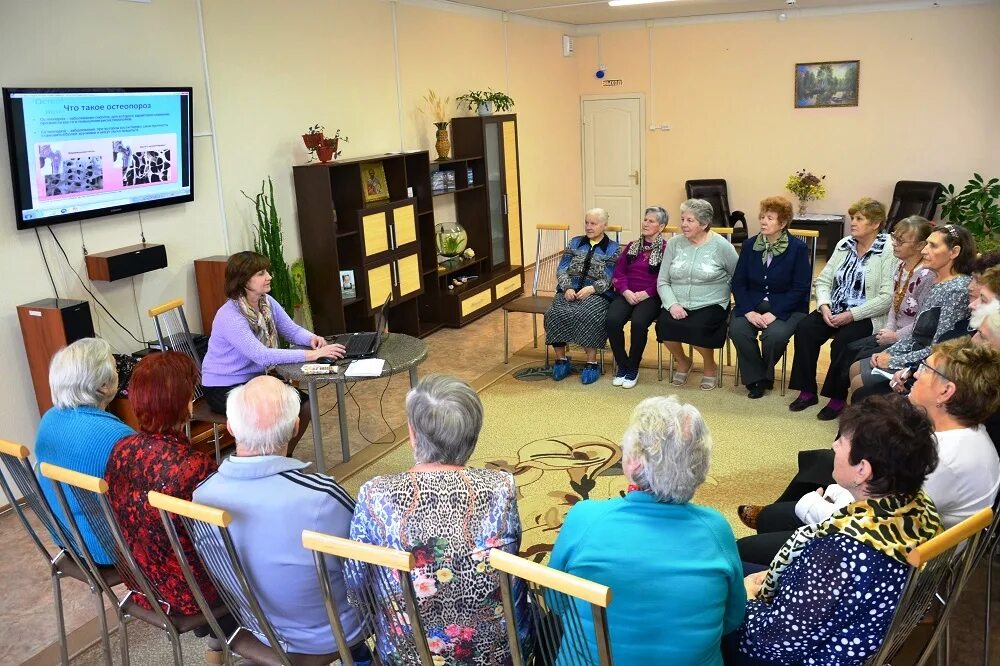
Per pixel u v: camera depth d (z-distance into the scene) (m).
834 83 8.55
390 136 6.26
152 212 4.34
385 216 5.67
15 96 3.46
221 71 4.71
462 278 6.92
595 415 4.40
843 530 1.58
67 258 3.89
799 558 1.66
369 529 1.68
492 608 1.65
